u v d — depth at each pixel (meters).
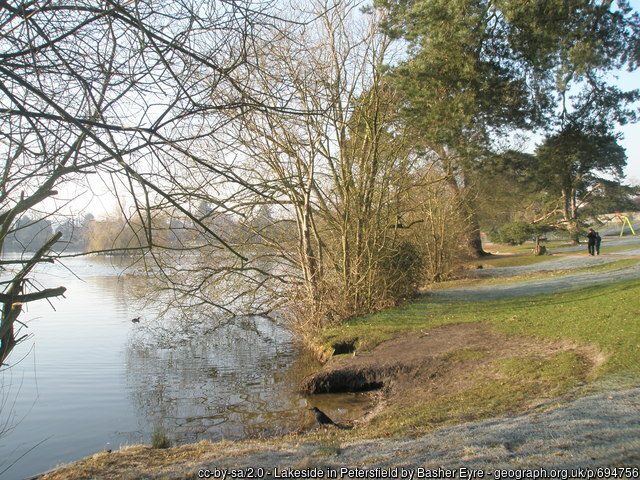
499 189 34.84
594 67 14.84
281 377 12.89
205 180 6.91
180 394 11.38
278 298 18.22
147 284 16.52
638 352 8.49
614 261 27.88
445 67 14.90
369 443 6.46
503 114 15.81
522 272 28.83
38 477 6.05
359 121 16.30
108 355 15.71
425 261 26.06
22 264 5.04
